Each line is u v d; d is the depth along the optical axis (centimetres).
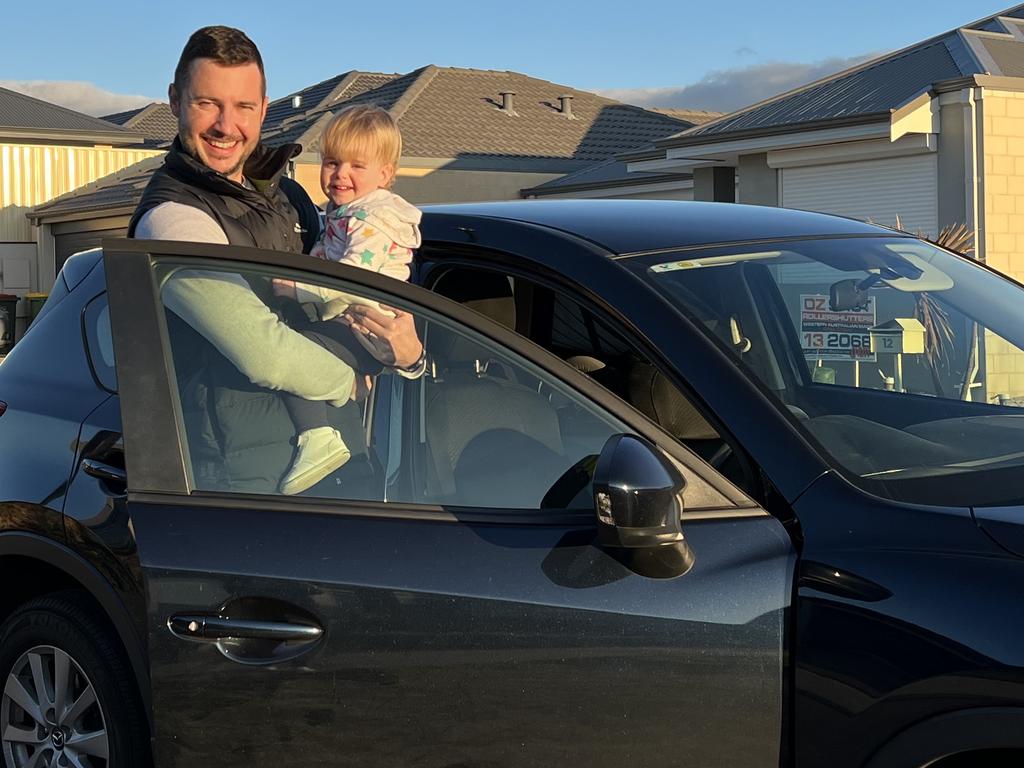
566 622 249
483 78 3500
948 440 288
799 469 256
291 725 267
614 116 3459
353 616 261
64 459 324
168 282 288
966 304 343
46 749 332
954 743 221
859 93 1784
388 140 348
